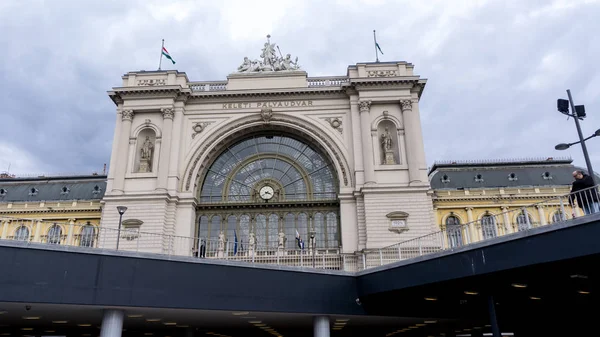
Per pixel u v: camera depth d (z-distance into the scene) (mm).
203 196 37000
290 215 36125
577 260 15023
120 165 35969
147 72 38938
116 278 18156
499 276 17562
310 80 39344
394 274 20531
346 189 35312
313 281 21531
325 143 36781
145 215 34000
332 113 37750
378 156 35875
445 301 22781
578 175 16859
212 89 39375
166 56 41000
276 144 38344
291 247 34969
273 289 20641
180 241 33781
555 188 41531
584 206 15539
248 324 24719
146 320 22859
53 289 16984
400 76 37062
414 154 35156
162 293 18734
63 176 48125
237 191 37188
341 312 21578
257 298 20234
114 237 33375
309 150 37938
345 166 35938
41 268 17016
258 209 36250
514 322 26516
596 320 24172
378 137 36844
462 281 18406
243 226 35844
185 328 26281
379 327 28141
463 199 41875
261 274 20672
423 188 33938
